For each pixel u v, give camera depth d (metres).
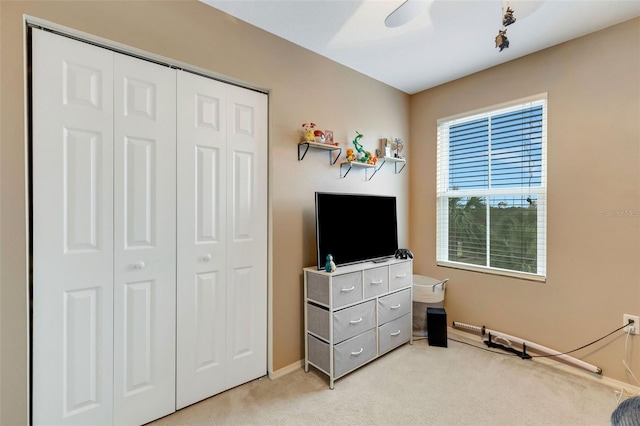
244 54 1.98
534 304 2.42
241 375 2.03
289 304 2.23
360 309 2.22
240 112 2.01
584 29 2.08
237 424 1.65
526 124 2.50
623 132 2.00
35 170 1.35
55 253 1.40
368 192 2.82
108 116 1.52
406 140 3.25
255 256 2.10
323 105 2.44
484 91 2.71
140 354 1.64
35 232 1.36
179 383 1.77
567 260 2.25
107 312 1.54
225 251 1.95
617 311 2.03
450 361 2.36
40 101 1.36
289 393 1.94
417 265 3.26
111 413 1.55
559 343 2.29
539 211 2.45
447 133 3.05
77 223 1.45
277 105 2.15
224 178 1.94
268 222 2.16
